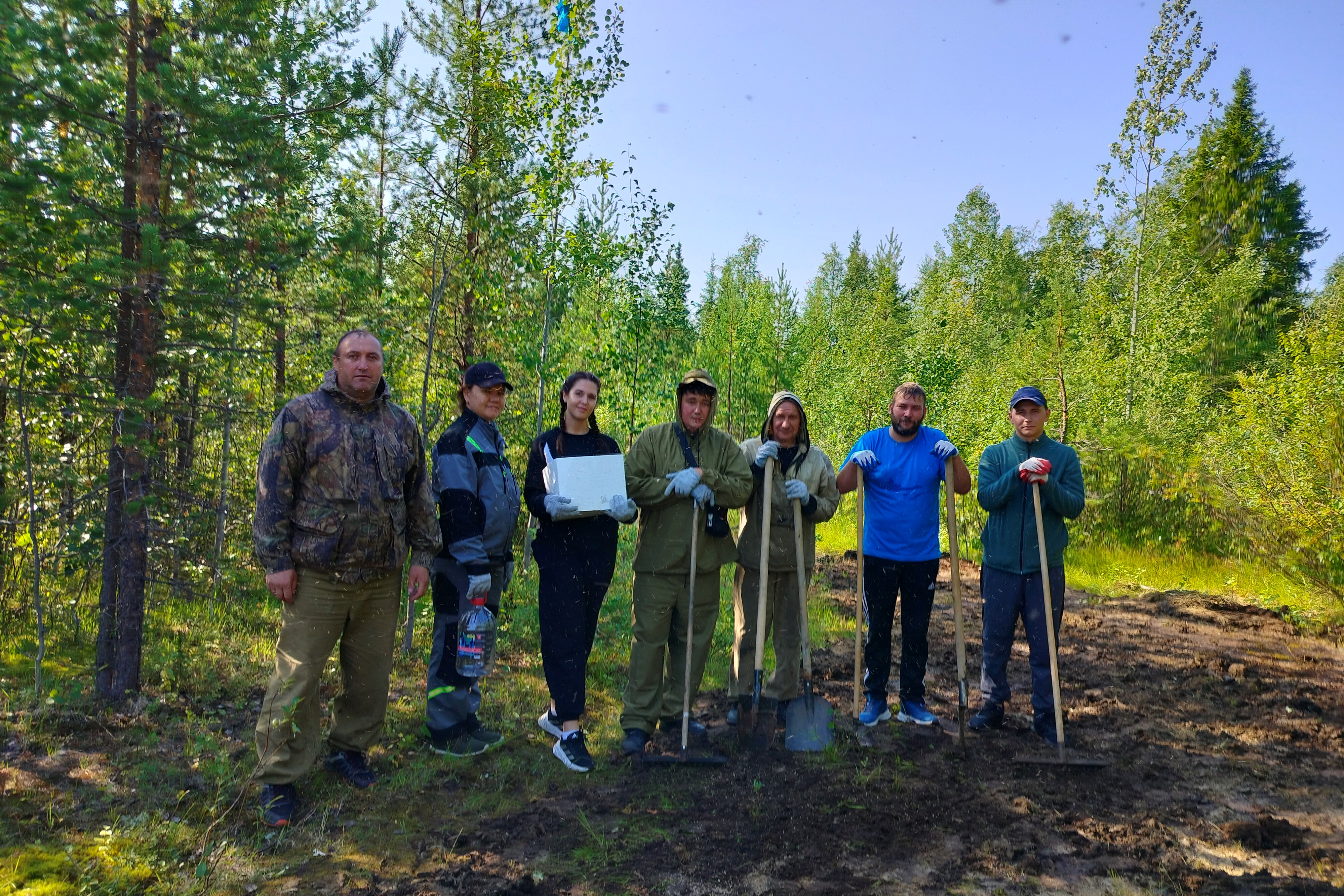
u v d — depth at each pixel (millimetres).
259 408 6254
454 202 6828
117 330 4574
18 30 3910
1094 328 14453
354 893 2891
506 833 3389
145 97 4262
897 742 4449
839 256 44125
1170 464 10562
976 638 6938
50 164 4180
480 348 7762
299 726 3416
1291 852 3322
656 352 8797
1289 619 7602
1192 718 4992
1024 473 4500
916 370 16203
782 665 4641
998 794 3822
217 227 4770
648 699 4289
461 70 6941
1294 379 8766
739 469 4445
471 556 3938
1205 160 29656
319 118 5430
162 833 3115
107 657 4512
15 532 5797
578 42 7414
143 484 4570
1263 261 25906
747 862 3174
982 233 37188
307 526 3393
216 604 6480
